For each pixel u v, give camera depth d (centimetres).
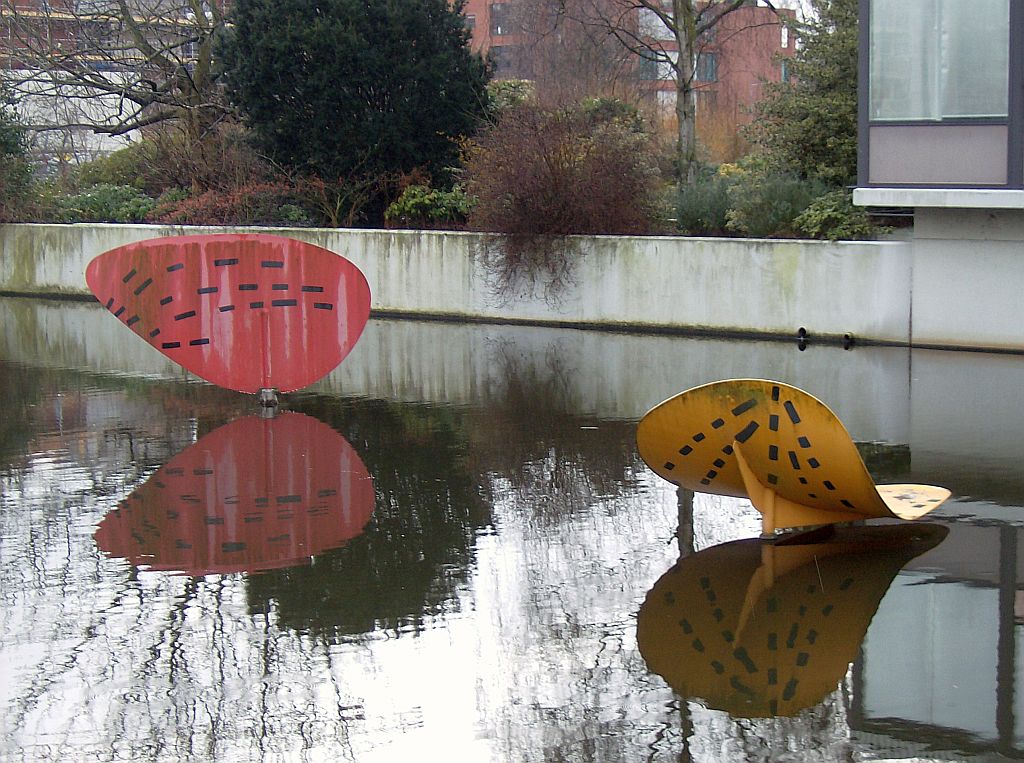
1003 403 1380
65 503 1076
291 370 1530
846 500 915
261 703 679
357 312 1548
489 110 2628
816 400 858
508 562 896
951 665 707
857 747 617
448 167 2550
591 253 2102
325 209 2578
